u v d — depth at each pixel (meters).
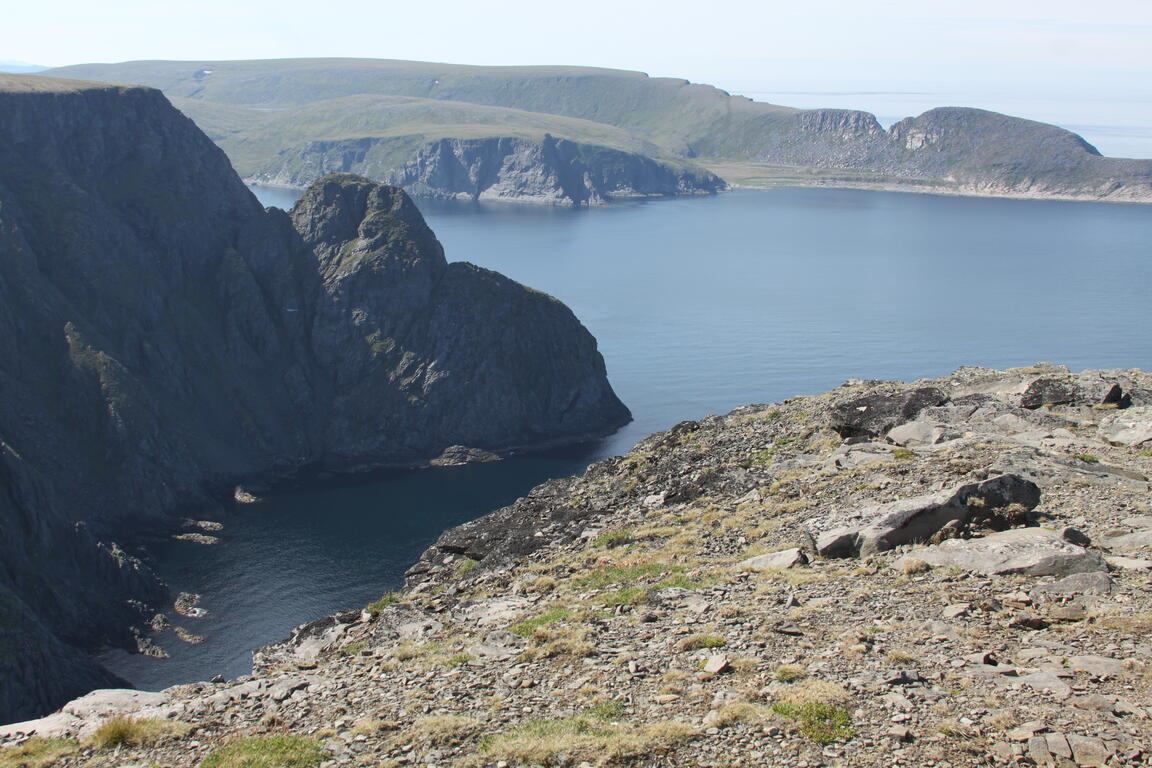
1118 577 24.58
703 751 18.22
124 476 164.88
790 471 42.50
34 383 171.00
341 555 146.25
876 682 20.16
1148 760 16.48
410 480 189.25
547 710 21.05
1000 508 29.73
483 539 45.50
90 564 131.38
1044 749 17.05
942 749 17.47
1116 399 44.84
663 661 23.06
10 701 95.06
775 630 23.94
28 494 130.12
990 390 49.84
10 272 179.50
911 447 41.34
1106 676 19.47
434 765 18.83
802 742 18.14
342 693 23.31
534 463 199.75
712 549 34.50
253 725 21.72
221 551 147.75
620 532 39.78
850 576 27.78
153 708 23.52
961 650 21.61
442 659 24.94
